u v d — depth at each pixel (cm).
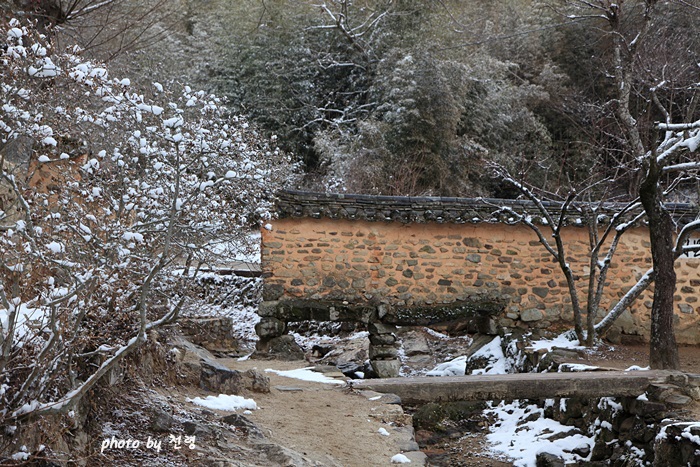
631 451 802
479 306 1132
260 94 2059
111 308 487
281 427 607
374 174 1761
